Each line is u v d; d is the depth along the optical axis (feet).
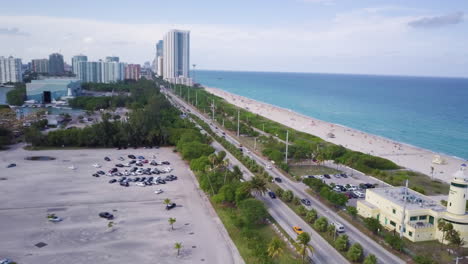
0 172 554.46
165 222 390.63
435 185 570.05
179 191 491.31
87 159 649.20
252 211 376.48
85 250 325.83
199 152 610.65
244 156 654.94
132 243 341.41
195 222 392.68
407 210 371.35
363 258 318.65
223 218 403.54
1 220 384.68
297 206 442.09
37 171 566.77
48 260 306.55
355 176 599.16
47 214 403.54
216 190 458.91
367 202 436.76
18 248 326.03
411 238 364.99
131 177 546.67
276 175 582.76
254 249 316.19
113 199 455.22
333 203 440.45
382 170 652.48
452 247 349.61
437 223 365.61
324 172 618.44
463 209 358.02
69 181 522.06
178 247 317.83
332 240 354.95
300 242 301.02
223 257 320.09
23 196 456.86
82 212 411.95
